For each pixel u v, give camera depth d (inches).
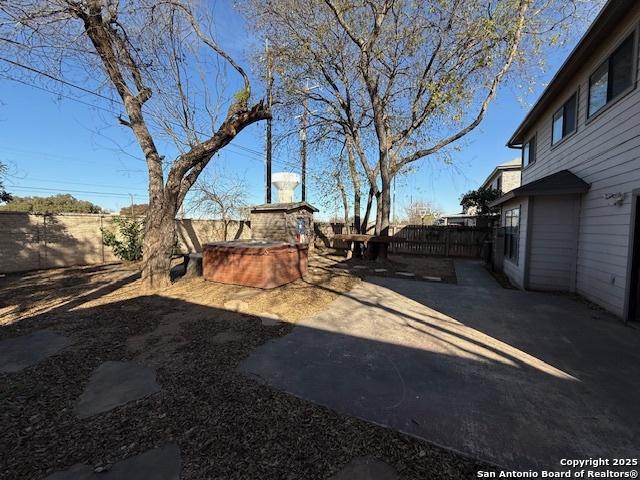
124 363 120.0
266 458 72.4
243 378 109.1
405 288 260.4
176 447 75.7
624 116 187.2
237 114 249.0
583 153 241.6
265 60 357.7
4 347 134.0
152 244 243.1
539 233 255.3
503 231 355.3
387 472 68.5
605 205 205.9
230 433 80.7
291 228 514.9
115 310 187.0
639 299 175.0
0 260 317.1
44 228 350.6
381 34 366.0
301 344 140.4
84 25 210.2
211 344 138.7
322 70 410.0
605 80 212.7
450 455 73.7
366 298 224.2
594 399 98.2
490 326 167.3
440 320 176.6
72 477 66.4
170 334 149.9
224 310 189.6
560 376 113.1
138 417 87.3
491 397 98.7
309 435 80.2
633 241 175.2
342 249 615.2
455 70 343.6
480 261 468.8
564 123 282.8
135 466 69.6
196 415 88.2
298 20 367.6
